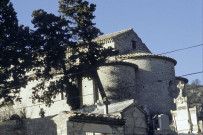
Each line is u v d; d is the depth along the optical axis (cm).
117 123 2228
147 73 5369
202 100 8806
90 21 4681
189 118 4216
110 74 4997
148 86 5350
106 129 2180
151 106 5297
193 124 4209
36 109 5459
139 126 3039
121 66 5066
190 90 9219
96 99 4947
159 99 5384
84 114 2077
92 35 4666
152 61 5438
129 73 5138
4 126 3572
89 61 4662
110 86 4966
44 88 4809
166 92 5481
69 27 4712
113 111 3020
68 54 5394
